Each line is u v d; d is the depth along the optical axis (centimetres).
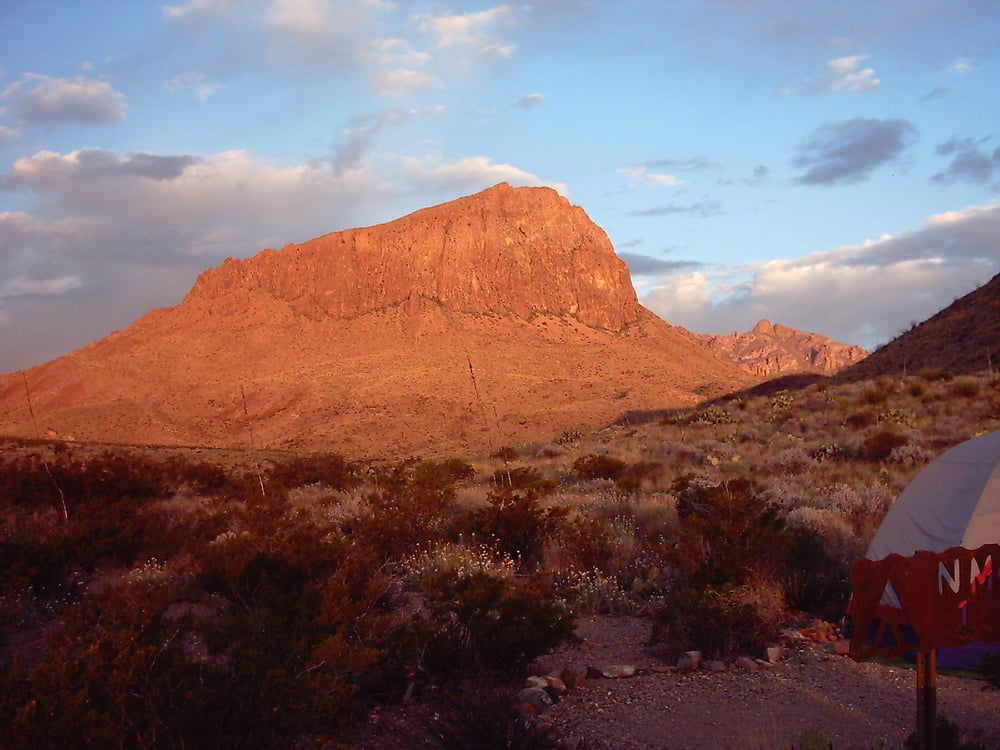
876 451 2227
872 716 568
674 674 694
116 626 650
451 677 657
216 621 853
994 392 3122
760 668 692
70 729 472
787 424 3322
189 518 1445
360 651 607
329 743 549
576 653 772
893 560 334
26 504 1820
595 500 1702
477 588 707
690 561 958
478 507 1584
